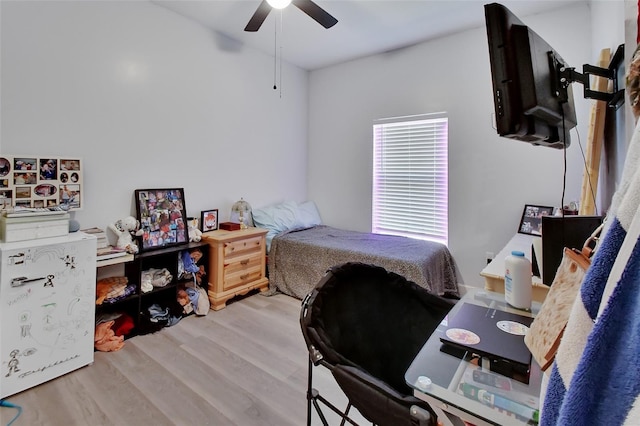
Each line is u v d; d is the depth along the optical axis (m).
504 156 2.89
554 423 0.46
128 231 2.47
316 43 3.37
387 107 3.59
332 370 0.93
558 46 2.60
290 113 4.04
